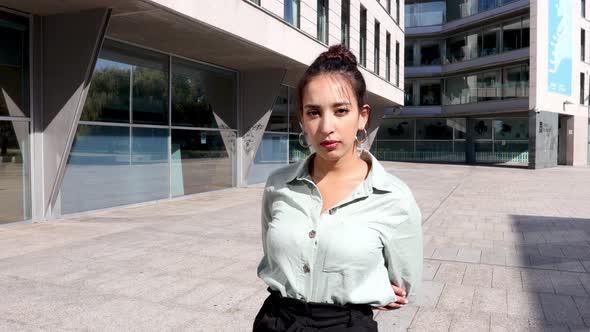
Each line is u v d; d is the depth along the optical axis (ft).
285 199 5.50
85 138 30.94
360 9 65.36
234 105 48.26
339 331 5.03
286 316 5.24
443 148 121.19
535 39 92.17
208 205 36.40
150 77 36.73
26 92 27.68
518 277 17.92
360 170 5.48
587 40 113.70
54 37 27.71
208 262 19.26
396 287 5.51
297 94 5.39
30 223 27.76
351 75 5.15
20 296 14.92
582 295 15.79
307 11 46.70
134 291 15.55
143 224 27.86
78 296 15.01
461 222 30.60
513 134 111.45
